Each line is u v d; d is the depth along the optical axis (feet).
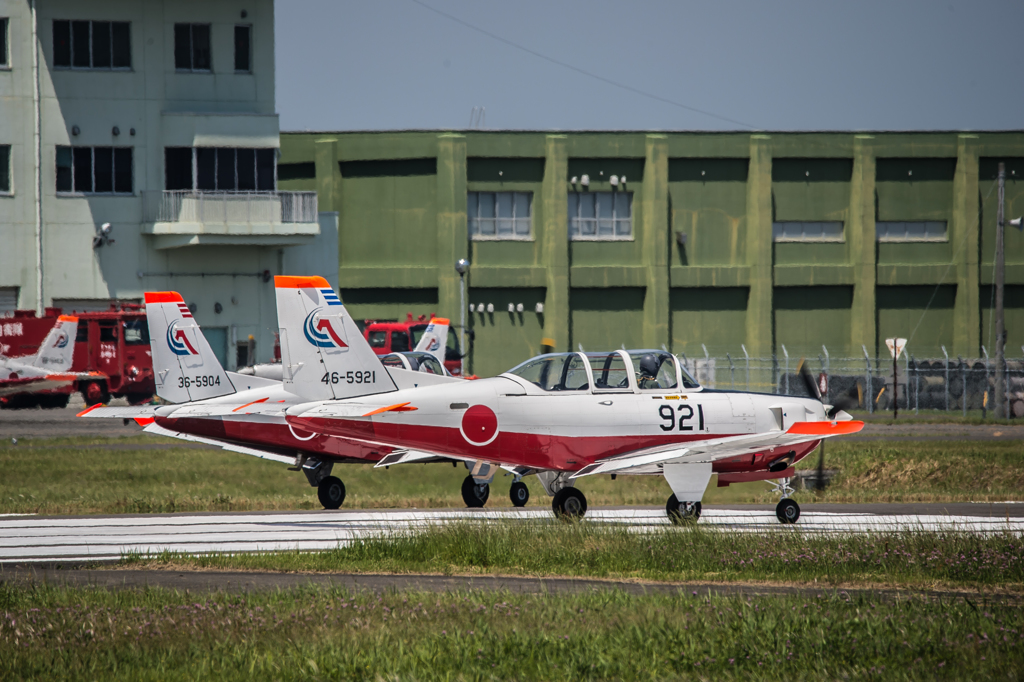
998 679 84.33
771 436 188.24
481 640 91.91
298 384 196.65
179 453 333.62
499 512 211.20
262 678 84.58
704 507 225.15
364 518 200.85
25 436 384.88
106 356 487.20
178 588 123.34
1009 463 295.48
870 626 96.84
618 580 131.95
